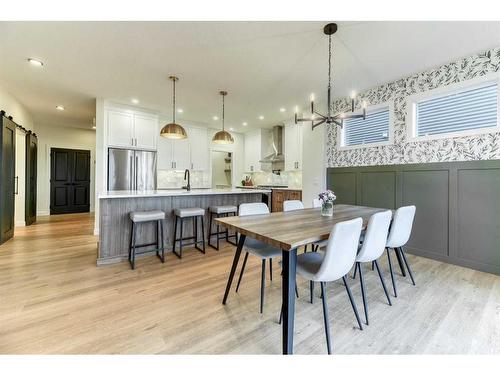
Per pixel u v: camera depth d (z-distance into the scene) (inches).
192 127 245.4
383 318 72.7
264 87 150.9
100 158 175.3
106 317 71.2
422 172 130.6
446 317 72.9
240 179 297.6
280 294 87.3
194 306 78.2
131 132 191.6
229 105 188.4
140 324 68.1
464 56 113.0
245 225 72.1
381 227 73.5
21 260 118.8
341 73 131.3
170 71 128.6
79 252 132.1
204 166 253.6
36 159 230.2
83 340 60.8
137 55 111.7
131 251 122.1
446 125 124.4
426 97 128.9
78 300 81.0
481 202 110.6
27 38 98.2
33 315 71.6
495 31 92.9
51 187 267.7
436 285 95.7
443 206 122.9
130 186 191.5
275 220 81.0
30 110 206.7
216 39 98.3
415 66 122.9
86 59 115.6
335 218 85.4
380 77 136.6
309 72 129.1
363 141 163.8
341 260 59.2
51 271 105.7
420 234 131.7
